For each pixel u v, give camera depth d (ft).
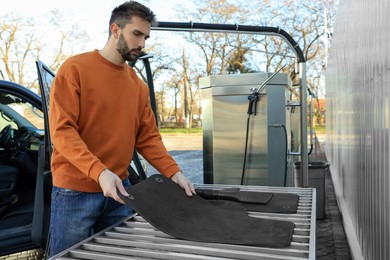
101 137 5.15
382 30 6.46
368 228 8.26
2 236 7.75
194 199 4.55
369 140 8.07
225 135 11.57
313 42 69.46
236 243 3.48
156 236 3.80
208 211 4.31
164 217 3.87
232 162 11.56
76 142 4.54
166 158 5.56
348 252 11.53
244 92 11.30
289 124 12.67
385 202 6.30
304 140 11.68
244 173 11.45
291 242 3.56
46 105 6.92
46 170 7.10
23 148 9.79
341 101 15.93
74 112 4.85
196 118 79.82
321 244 12.31
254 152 11.35
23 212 8.79
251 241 3.49
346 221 12.66
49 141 6.93
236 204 4.75
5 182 8.71
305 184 11.73
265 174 11.28
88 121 5.06
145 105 5.88
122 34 4.87
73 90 4.83
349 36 11.89
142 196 4.09
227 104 11.48
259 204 4.84
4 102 9.50
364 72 8.66
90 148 5.13
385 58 6.24
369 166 8.09
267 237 3.59
